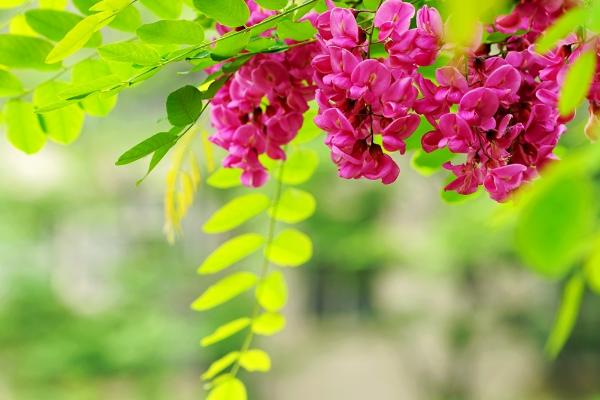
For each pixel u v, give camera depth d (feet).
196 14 3.00
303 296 21.76
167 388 15.56
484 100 2.62
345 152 2.67
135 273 16.16
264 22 2.72
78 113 3.07
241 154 2.85
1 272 15.92
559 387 18.72
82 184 16.37
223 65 2.81
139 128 15.80
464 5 1.65
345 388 19.80
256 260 14.12
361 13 2.75
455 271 15.15
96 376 15.16
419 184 15.93
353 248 15.16
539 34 2.56
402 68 2.64
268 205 3.29
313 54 2.80
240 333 15.47
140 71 2.79
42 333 15.31
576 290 2.29
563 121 2.64
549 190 1.54
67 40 2.67
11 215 16.14
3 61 2.97
